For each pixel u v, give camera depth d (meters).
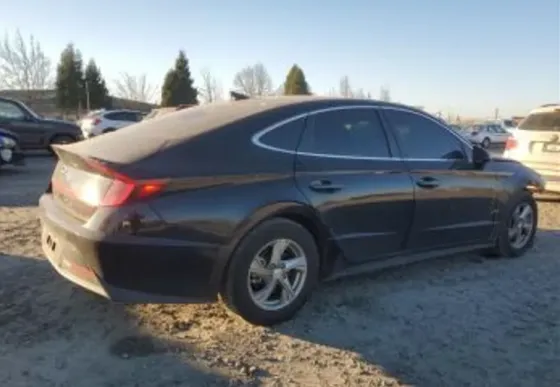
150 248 3.52
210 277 3.76
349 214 4.39
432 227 5.07
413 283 5.14
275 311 4.05
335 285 4.98
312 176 4.20
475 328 4.20
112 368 3.41
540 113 9.62
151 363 3.48
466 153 5.51
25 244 5.96
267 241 3.94
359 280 5.14
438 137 5.27
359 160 4.54
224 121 4.08
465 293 4.92
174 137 3.90
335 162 4.38
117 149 3.82
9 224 7.00
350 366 3.56
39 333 3.82
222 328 4.01
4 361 3.44
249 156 3.96
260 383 3.32
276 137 4.14
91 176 3.69
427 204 4.97
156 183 3.54
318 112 4.42
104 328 3.92
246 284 3.88
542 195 10.55
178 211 3.59
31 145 17.16
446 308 4.55
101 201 3.55
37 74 51.38
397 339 3.96
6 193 9.87
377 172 4.59
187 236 3.62
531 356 3.79
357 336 3.98
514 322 4.33
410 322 4.25
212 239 3.71
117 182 3.54
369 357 3.69
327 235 4.29
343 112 4.58
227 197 3.76
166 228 3.55
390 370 3.54
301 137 4.27
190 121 4.20
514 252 6.09
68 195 3.88
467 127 37.56
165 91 61.28
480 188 5.52
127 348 3.65
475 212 5.51
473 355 3.77
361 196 4.44
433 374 3.51
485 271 5.59
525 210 6.18
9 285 4.65
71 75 58.66
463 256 6.12
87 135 23.06
